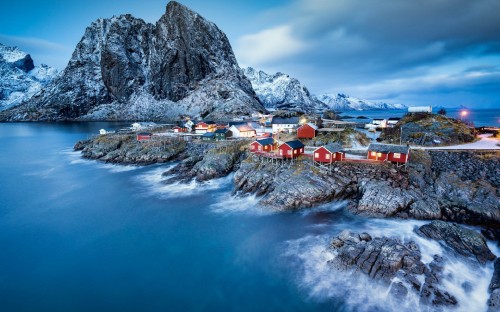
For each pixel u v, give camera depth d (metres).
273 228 34.38
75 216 40.22
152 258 29.56
